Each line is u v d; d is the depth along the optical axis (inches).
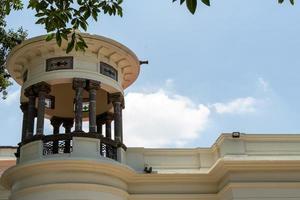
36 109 885.2
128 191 849.5
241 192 789.9
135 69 934.4
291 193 794.8
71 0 389.1
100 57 876.0
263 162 797.2
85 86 840.9
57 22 388.5
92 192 760.3
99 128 973.2
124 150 867.4
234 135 837.2
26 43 841.5
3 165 1039.6
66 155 768.9
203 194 862.5
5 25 696.4
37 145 792.3
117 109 884.0
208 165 896.9
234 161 794.8
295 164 803.4
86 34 836.6
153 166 890.1
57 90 973.2
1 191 946.1
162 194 853.8
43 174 765.9
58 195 746.8
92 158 768.3
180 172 876.6
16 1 538.0
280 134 856.9
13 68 902.4
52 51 856.9
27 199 763.4
